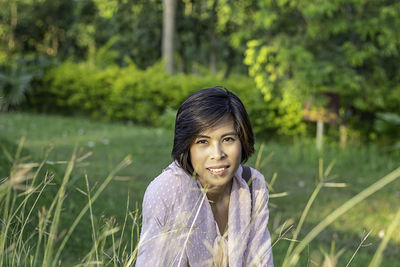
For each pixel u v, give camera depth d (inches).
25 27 988.6
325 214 211.6
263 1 394.9
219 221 61.5
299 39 393.4
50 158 189.9
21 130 393.1
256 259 58.9
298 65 380.2
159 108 502.3
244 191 60.0
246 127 54.6
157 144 354.3
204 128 52.9
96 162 275.7
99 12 907.4
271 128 456.1
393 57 422.0
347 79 374.6
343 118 417.1
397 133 411.5
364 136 434.6
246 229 59.6
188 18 770.2
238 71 831.1
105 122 517.7
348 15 397.1
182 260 56.7
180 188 56.2
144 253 54.1
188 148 55.4
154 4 744.3
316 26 381.4
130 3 717.3
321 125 385.4
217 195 60.1
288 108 436.1
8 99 521.3
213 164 53.9
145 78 502.6
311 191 249.9
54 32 1025.5
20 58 583.8
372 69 421.4
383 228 199.9
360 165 348.8
